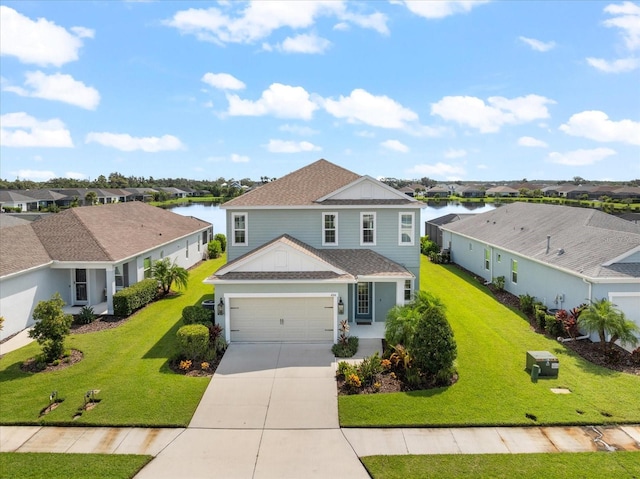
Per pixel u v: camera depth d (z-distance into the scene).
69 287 22.61
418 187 173.50
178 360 15.59
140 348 16.91
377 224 22.00
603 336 16.00
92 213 26.17
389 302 20.53
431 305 17.06
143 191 122.44
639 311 17.38
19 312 19.17
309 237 22.14
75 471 9.73
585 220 24.25
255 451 10.55
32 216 40.50
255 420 11.90
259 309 17.75
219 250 40.41
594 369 14.84
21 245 21.16
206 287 27.55
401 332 15.66
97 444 10.79
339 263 20.33
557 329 18.03
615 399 12.75
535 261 21.95
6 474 9.59
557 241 22.80
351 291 20.23
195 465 10.02
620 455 10.23
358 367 14.34
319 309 17.83
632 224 25.78
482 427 11.50
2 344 17.55
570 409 12.20
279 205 21.81
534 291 22.36
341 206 21.66
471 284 28.55
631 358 15.56
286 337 17.88
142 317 20.91
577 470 9.72
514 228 28.97
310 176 25.00
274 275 17.77
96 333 18.58
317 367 15.29
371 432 11.34
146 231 28.23
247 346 17.30
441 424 11.55
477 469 9.80
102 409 12.32
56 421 11.67
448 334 13.98
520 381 13.95
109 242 23.05
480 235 31.05
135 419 11.84
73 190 97.81
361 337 18.38
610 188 117.25
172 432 11.34
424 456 10.29
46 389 13.48
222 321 17.64
